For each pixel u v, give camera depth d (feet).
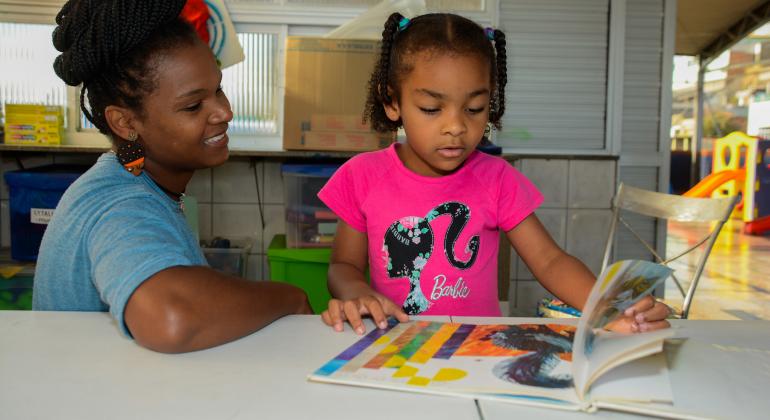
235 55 8.38
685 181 28.45
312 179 7.72
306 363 2.01
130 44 2.48
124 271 2.23
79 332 2.33
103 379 1.85
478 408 1.66
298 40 8.05
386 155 3.82
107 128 2.74
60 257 2.65
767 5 19.44
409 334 2.32
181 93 2.59
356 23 8.41
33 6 8.59
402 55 3.11
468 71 2.85
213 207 9.28
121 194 2.57
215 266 8.03
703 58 25.75
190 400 1.70
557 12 9.74
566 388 1.76
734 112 28.32
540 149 9.99
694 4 19.49
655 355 2.03
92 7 2.50
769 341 2.29
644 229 10.27
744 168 22.49
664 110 10.20
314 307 7.67
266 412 1.62
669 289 12.51
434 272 3.58
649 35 10.09
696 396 1.73
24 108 8.28
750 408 1.66
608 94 9.91
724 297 11.89
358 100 8.11
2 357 2.04
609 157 9.92
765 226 19.51
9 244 8.91
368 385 1.79
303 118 8.10
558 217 10.07
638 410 1.63
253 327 2.32
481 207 3.62
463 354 2.06
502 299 7.84
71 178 7.43
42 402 1.68
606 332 2.00
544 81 9.87
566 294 3.22
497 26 9.66
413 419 1.59
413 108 3.01
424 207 3.60
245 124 9.27
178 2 2.54
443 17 3.12
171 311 2.10
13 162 8.86
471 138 2.98
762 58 26.50
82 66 2.52
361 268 3.85
